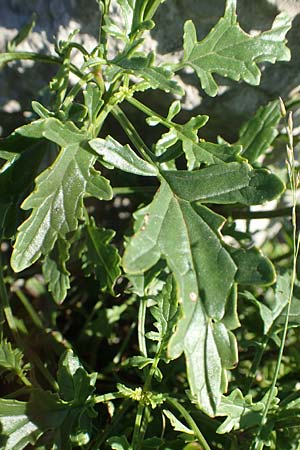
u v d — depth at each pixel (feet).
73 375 1.31
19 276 1.71
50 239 1.16
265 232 1.87
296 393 1.40
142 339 1.38
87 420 1.32
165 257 1.08
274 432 1.38
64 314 1.79
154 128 1.70
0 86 1.63
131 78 1.56
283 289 1.47
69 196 1.17
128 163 1.20
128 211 1.80
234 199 1.14
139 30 1.26
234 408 1.30
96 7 1.50
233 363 1.05
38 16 1.55
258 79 1.30
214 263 1.08
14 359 1.39
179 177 1.18
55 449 1.27
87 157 1.19
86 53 1.37
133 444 1.30
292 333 1.69
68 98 1.34
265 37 1.31
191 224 1.13
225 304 1.06
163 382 1.51
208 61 1.31
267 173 1.14
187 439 1.33
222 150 1.30
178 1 1.46
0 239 1.30
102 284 1.36
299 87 1.63
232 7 1.31
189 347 1.05
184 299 1.06
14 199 1.29
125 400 1.37
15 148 1.26
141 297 1.38
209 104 1.63
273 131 1.56
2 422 1.26
